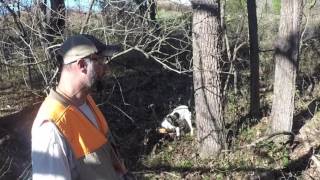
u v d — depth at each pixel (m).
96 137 2.94
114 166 3.13
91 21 8.69
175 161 9.66
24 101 11.81
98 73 2.93
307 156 9.48
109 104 11.97
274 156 9.55
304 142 9.91
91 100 3.09
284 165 9.24
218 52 9.41
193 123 11.04
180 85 13.90
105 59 3.09
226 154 9.69
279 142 9.89
